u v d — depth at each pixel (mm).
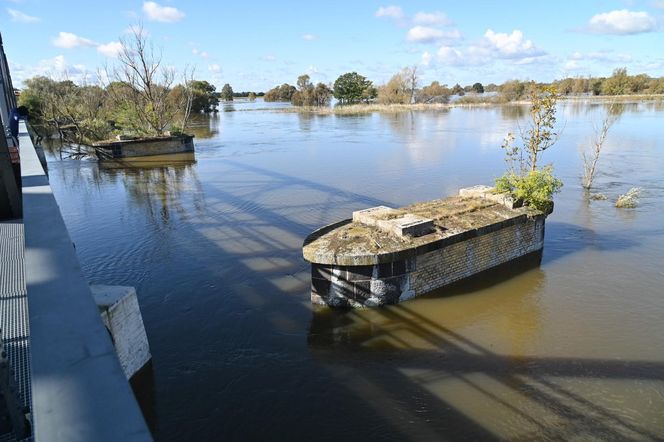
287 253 11547
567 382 6551
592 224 13555
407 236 8969
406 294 8820
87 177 22781
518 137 35000
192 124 56688
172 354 7348
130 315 6547
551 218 14234
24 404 2648
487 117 57219
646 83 89125
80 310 2521
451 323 8164
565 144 30000
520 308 8633
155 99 36500
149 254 11688
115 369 2023
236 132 45500
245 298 9172
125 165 26375
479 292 9250
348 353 7324
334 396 6348
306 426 5812
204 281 9984
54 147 34906
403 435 5625
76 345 2197
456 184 19562
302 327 8086
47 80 51250
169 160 28031
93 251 12008
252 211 15758
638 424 5746
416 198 17281
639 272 10102
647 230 12945
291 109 87375
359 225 9656
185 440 5641
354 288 8523
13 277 4289
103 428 1674
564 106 68062
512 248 10617
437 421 5848
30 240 3584
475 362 7055
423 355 7254
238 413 6059
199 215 15375
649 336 7633
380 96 92688
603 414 5926
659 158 24469
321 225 13961
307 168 24219
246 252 11695
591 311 8484
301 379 6715
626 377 6633
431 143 32969
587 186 18000
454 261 9500
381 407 6121
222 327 8125
